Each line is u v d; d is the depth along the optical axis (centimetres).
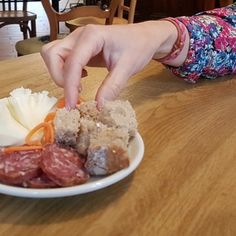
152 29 67
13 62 81
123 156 41
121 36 59
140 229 36
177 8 330
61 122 44
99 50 57
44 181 38
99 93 54
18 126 45
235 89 74
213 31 78
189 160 49
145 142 53
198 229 37
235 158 50
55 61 56
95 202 40
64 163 39
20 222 37
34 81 72
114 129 44
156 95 70
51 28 201
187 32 74
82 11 199
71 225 37
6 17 281
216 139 54
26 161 39
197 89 74
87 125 44
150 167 47
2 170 38
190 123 59
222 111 64
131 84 74
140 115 61
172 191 42
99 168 40
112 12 204
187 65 75
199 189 43
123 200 40
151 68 83
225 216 39
